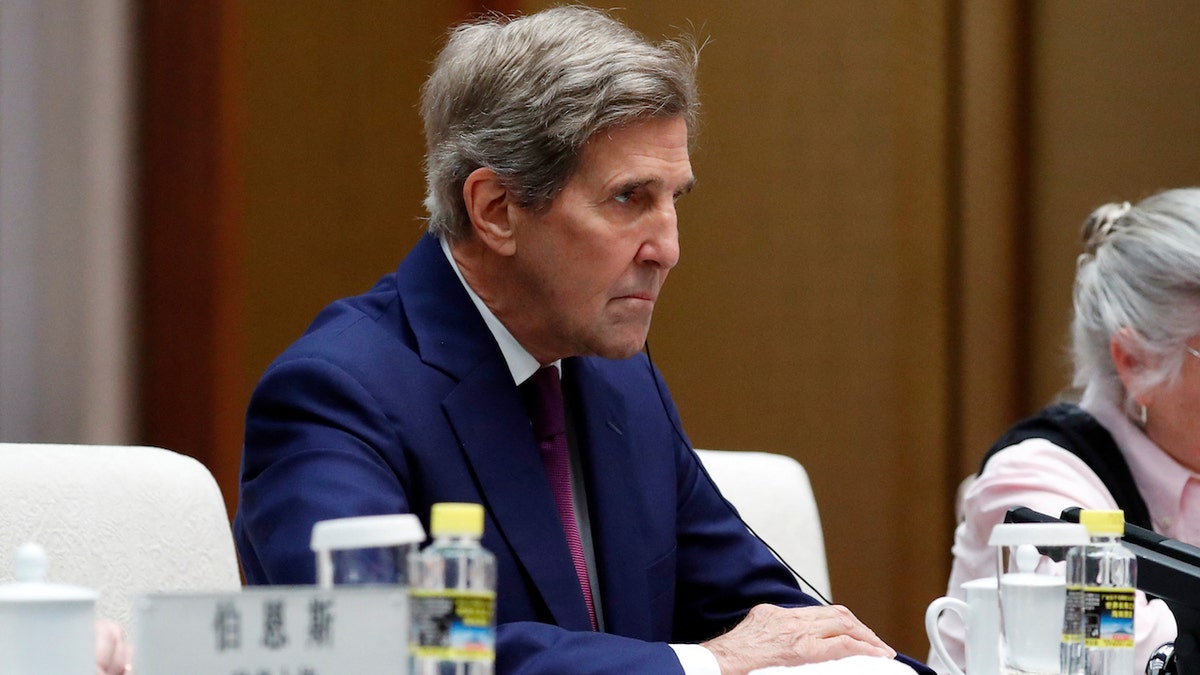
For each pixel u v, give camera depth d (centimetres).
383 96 1273
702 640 736
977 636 572
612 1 1368
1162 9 1405
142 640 344
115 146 1148
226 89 1197
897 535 1415
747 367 1416
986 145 1416
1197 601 546
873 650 596
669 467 732
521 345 674
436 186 671
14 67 1107
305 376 629
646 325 654
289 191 1230
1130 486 843
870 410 1414
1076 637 510
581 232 629
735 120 1419
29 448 640
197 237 1184
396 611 352
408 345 662
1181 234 820
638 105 621
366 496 587
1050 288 1414
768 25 1421
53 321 1118
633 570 680
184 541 672
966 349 1416
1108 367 862
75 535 634
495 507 635
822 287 1421
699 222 1416
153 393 1166
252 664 347
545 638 556
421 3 1286
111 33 1145
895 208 1419
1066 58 1416
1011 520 604
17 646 355
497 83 638
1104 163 1409
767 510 859
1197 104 1397
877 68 1420
